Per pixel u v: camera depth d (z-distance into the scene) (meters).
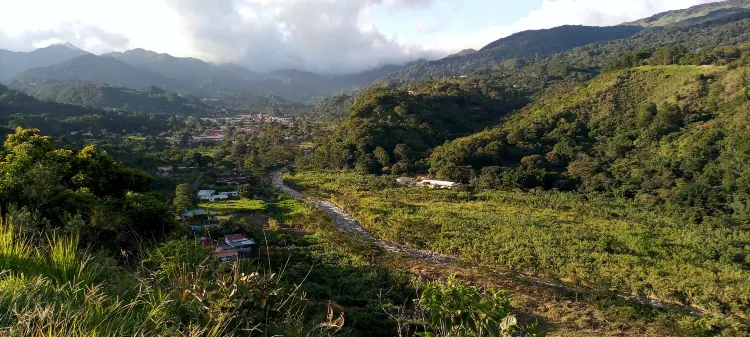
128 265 6.09
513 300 20.95
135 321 3.41
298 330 4.01
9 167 14.05
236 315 3.71
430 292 3.50
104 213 11.30
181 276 4.74
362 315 14.71
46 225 6.60
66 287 3.73
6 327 2.80
